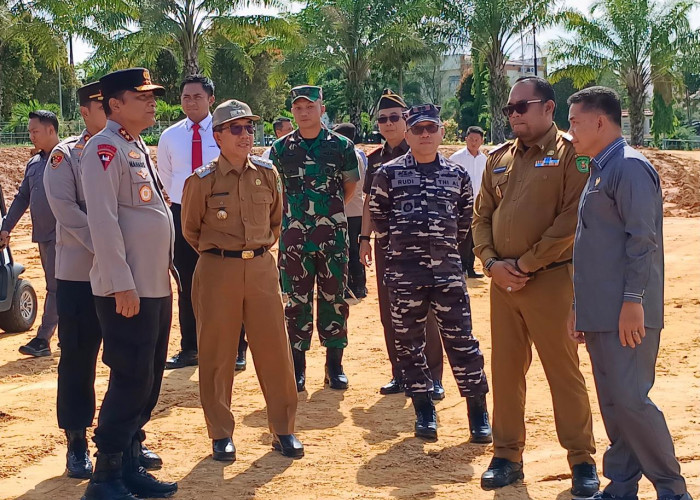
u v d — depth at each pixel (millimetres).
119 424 4809
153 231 4898
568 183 4910
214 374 5691
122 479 4961
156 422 6520
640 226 4297
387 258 6195
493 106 42125
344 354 8875
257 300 5703
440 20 41500
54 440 6090
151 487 5016
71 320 5277
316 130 7188
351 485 5184
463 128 67625
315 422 6547
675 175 31500
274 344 5750
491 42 41469
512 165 5137
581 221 4547
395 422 6527
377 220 6312
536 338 5043
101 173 4730
